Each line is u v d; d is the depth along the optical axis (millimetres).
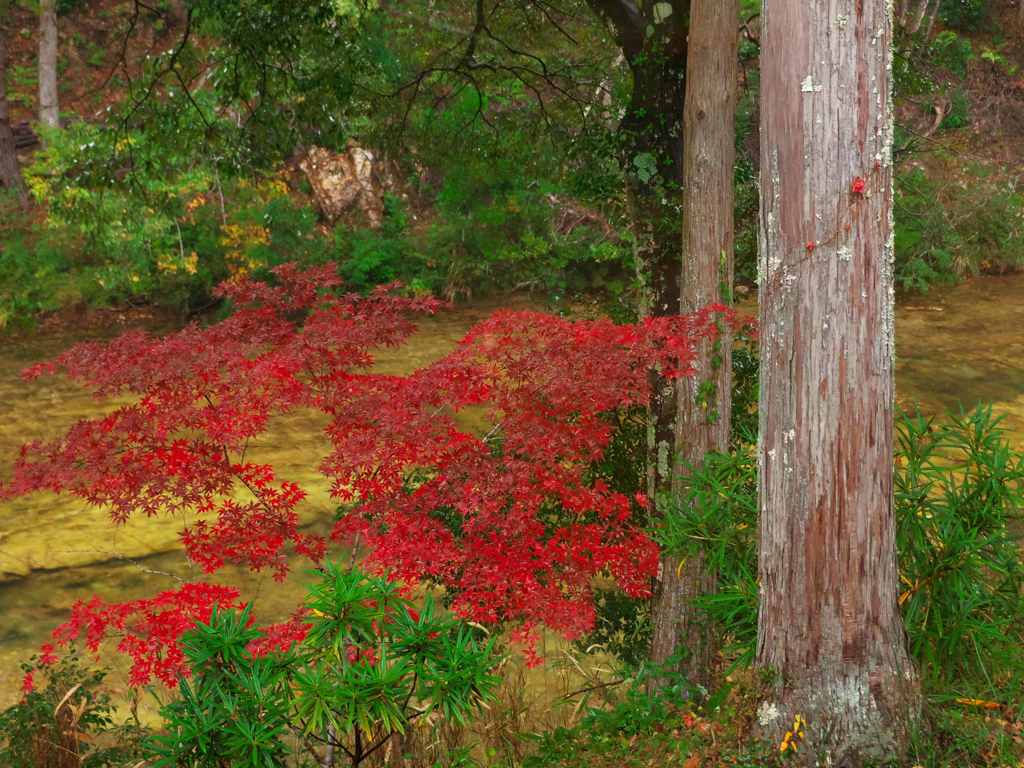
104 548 8812
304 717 2889
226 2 7973
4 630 7461
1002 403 12250
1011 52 23406
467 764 3891
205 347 4734
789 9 3066
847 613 3264
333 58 8469
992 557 3688
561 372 4449
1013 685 3504
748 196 7609
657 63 6297
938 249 17891
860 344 3129
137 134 10586
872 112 3047
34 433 11539
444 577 4465
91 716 4832
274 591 7938
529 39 9445
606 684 5594
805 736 3311
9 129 17359
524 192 15547
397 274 16859
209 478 4605
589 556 4828
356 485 4617
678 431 5426
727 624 3982
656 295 6434
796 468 3248
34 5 18156
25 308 15773
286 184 17859
